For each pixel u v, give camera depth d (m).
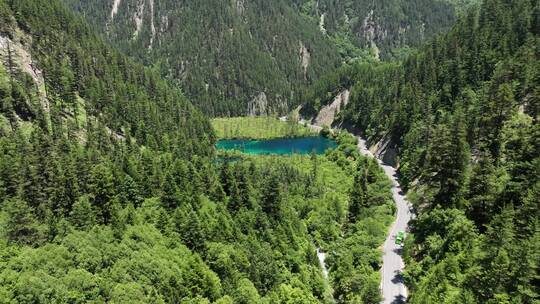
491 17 196.62
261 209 109.69
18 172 100.81
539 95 111.75
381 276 94.69
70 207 94.69
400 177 156.00
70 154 125.94
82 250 79.56
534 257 62.69
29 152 117.75
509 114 114.06
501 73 136.62
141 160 133.62
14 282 69.56
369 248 103.19
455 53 191.75
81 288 72.38
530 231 68.62
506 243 68.81
